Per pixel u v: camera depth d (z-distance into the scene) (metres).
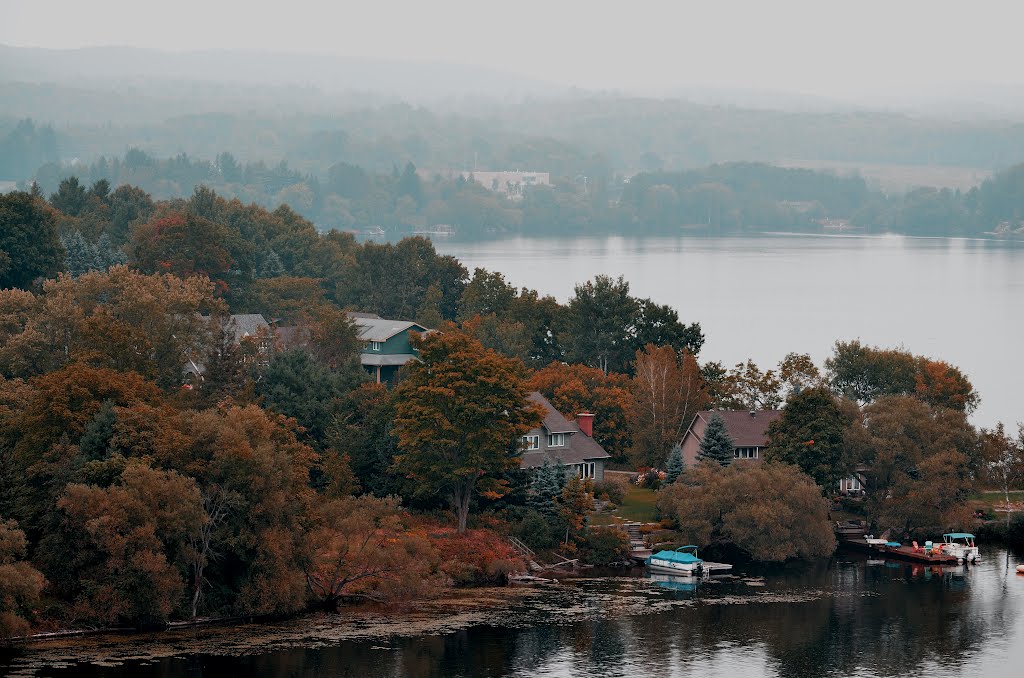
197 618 87.88
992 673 82.50
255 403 108.12
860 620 94.62
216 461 88.69
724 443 131.00
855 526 124.50
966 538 118.44
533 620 92.44
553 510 112.12
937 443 121.62
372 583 97.31
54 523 85.44
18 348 120.56
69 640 82.25
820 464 120.06
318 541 93.12
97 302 132.62
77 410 92.38
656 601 98.94
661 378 144.38
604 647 86.25
